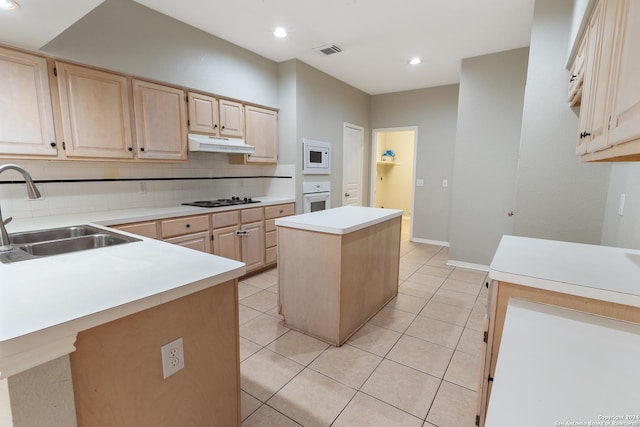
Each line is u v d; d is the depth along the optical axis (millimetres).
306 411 1685
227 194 3949
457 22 3029
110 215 2596
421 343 2334
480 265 4062
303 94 4156
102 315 868
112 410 965
